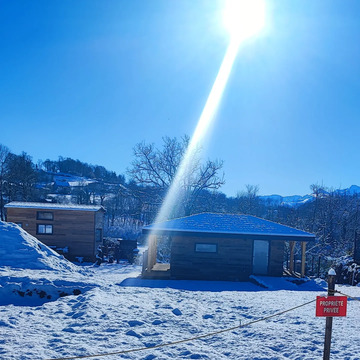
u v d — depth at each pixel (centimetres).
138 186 4081
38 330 752
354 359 572
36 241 1678
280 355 608
